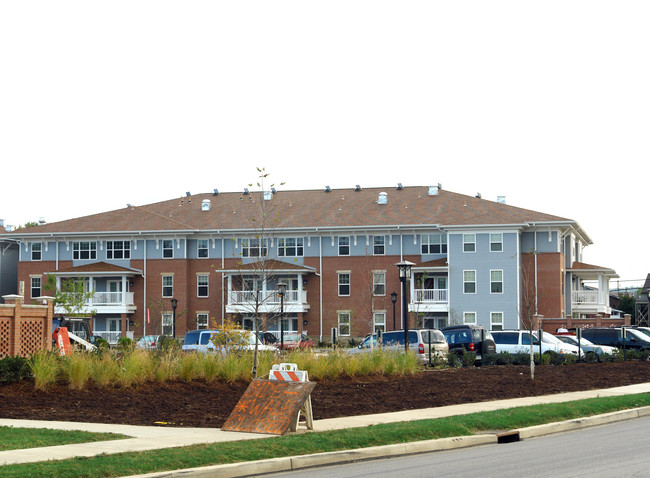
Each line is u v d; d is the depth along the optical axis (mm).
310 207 69062
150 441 14414
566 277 65750
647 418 20266
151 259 67812
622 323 55250
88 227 68750
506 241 61219
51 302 27266
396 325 64312
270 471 12750
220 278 67125
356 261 65562
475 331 38031
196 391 21953
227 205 71438
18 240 69938
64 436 14688
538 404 20750
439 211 65812
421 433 15789
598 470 12188
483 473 12180
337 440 14602
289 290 65250
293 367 17188
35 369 20688
